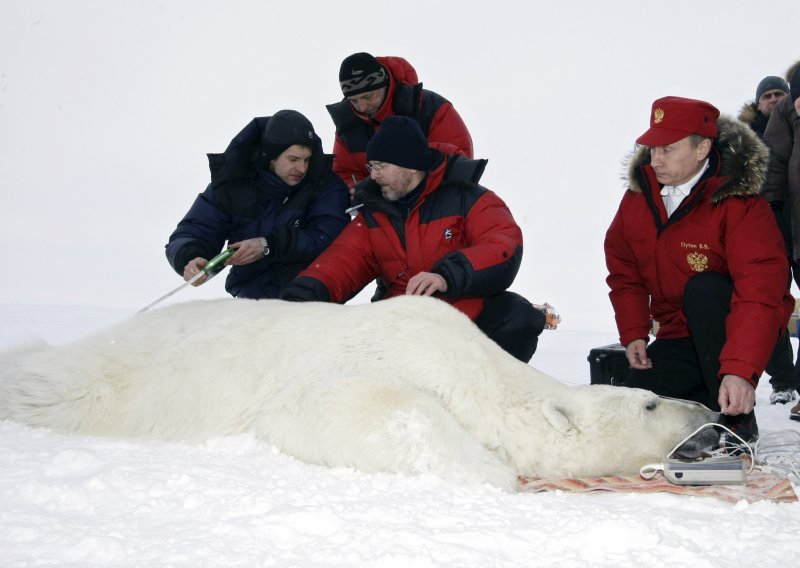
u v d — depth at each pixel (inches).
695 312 165.0
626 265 184.4
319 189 207.9
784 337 238.8
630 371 190.7
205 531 88.6
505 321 183.9
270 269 213.5
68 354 151.6
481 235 181.8
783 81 263.6
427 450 116.2
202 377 142.7
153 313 161.3
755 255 157.2
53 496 98.2
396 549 83.2
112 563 80.9
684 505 104.0
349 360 136.9
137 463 113.5
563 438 132.1
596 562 83.1
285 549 84.8
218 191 202.7
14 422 143.9
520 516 95.8
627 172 176.6
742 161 160.2
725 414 159.5
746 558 85.2
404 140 179.6
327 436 120.7
